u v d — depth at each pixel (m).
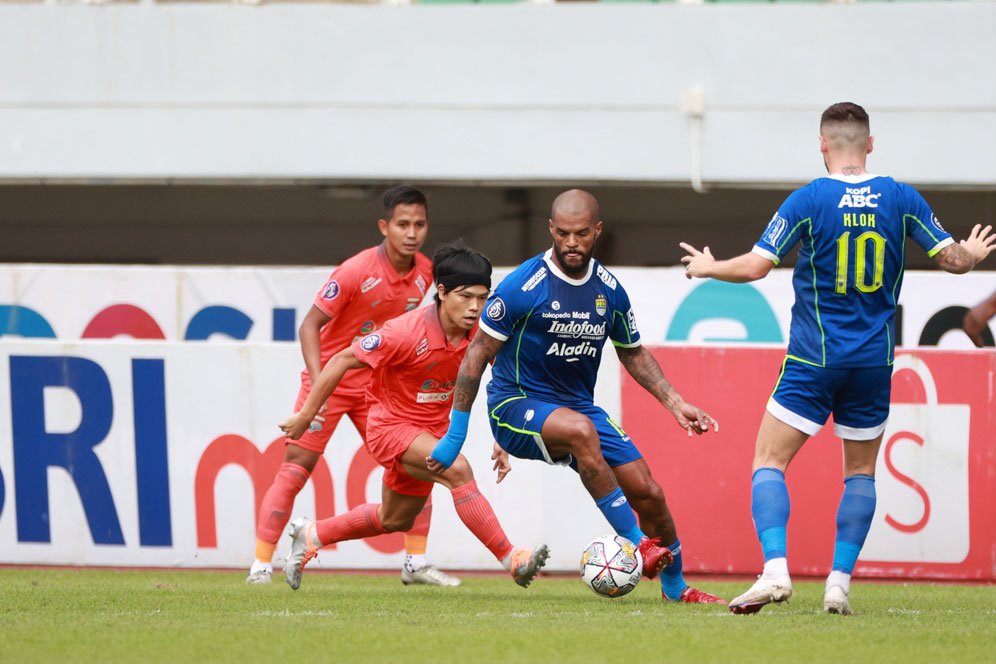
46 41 50.41
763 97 49.12
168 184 50.88
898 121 48.66
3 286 33.00
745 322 33.25
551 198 54.38
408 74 49.97
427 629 16.81
